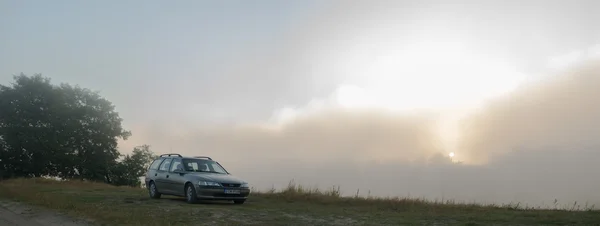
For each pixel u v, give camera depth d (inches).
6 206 612.1
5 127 1681.8
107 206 546.0
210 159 687.1
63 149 1704.0
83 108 1798.7
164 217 448.5
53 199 628.1
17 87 1732.3
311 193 709.3
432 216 504.7
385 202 642.2
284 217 477.1
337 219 472.1
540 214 521.7
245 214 491.8
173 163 662.5
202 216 465.4
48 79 1791.3
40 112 1731.1
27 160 1704.0
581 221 455.5
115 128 1865.2
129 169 1886.1
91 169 1775.3
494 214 528.1
